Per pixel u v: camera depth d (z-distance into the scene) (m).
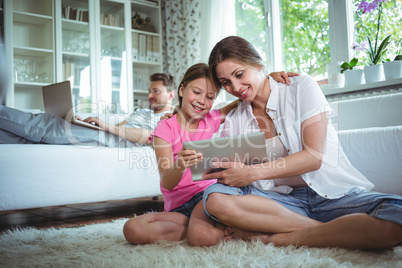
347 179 1.10
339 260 0.85
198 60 4.17
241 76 1.16
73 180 1.97
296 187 1.21
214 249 1.01
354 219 0.91
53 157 1.90
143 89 4.72
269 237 1.04
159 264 0.90
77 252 1.14
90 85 4.21
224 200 1.04
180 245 1.13
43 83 4.00
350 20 3.00
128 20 4.49
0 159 1.75
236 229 1.10
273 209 1.04
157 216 1.23
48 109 2.29
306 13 3.38
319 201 1.13
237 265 0.85
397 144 1.51
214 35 3.92
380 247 0.90
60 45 4.08
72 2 4.20
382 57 2.77
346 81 2.76
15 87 3.98
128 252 1.08
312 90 1.15
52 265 0.98
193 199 1.29
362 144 1.60
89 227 1.66
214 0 3.93
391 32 2.73
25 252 1.16
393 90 2.36
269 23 3.65
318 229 0.97
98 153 2.06
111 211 2.48
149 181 2.27
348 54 2.98
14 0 4.08
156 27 4.79
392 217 0.85
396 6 2.68
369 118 2.04
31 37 4.16
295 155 1.06
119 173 2.14
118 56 4.44
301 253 0.92
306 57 3.39
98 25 4.30
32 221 2.12
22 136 1.93
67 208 2.77
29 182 1.83
